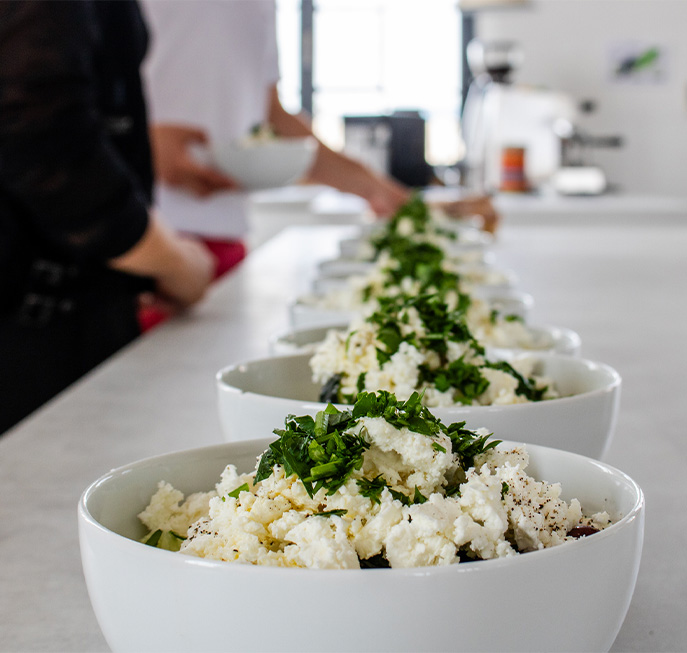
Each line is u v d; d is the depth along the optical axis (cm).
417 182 405
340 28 609
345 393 57
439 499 36
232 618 31
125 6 153
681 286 162
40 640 44
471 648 30
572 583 31
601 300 148
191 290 142
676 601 46
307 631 30
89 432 81
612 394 54
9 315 134
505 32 508
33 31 113
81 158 119
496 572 30
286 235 270
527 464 43
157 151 200
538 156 414
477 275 112
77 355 140
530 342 76
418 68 603
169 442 78
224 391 55
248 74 229
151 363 109
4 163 117
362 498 36
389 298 68
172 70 210
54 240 131
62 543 56
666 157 514
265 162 173
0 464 72
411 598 30
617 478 41
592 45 505
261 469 40
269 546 36
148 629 32
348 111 618
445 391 55
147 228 129
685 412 84
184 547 38
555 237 260
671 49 502
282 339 73
